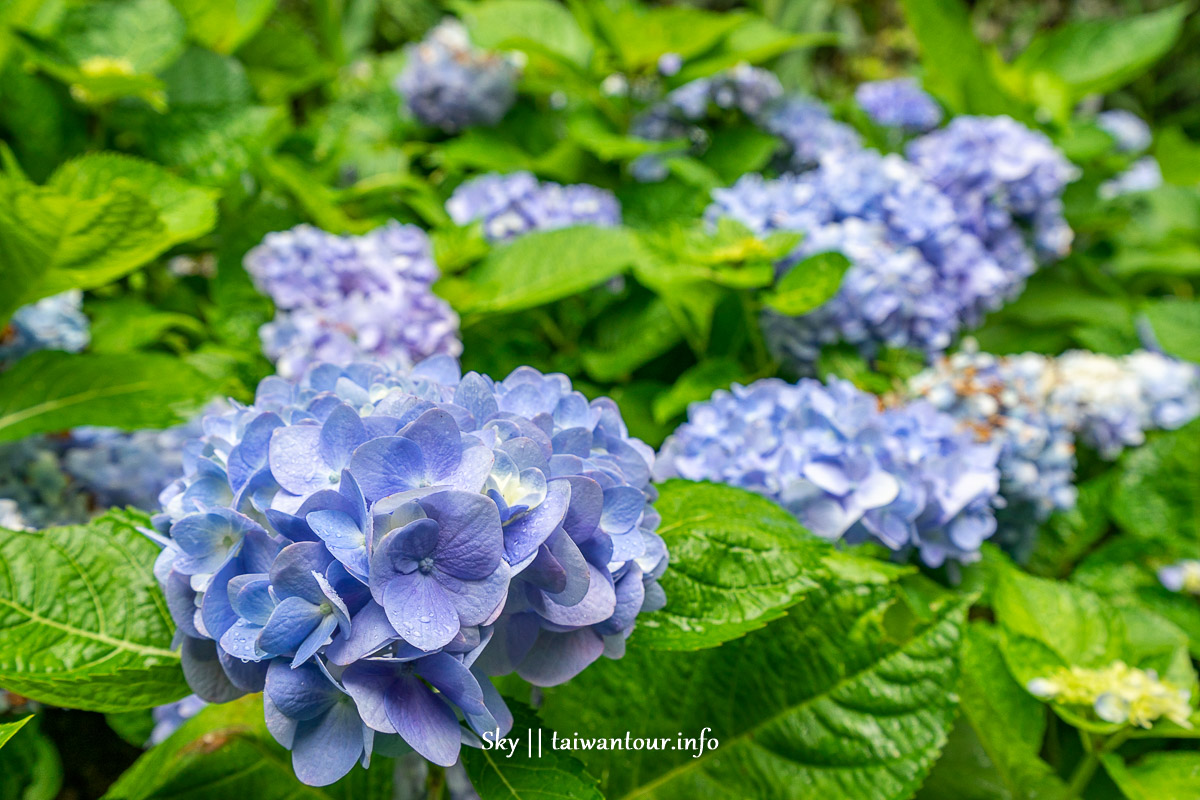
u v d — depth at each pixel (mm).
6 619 774
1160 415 1138
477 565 605
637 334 1170
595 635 700
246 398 1051
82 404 954
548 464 672
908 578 923
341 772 625
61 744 1021
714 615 794
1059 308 1330
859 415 903
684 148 1309
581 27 1351
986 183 1197
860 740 839
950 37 1422
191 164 1138
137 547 814
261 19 1267
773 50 1312
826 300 1033
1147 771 872
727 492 848
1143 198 1505
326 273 1064
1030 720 918
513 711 728
